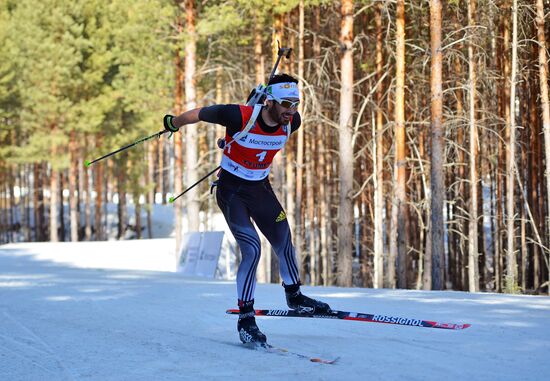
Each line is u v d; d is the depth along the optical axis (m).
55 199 42.25
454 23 24.97
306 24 31.30
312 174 32.34
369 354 4.64
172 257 33.38
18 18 40.06
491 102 27.47
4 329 6.22
